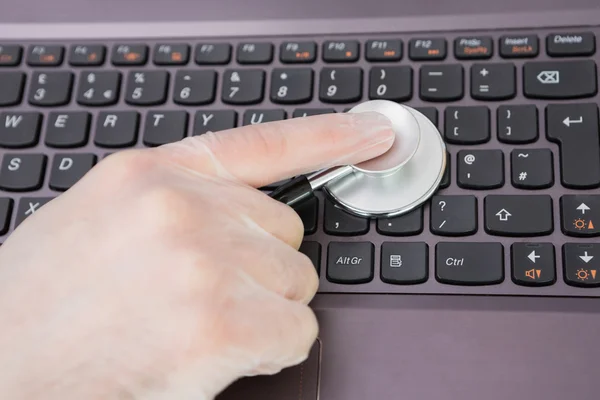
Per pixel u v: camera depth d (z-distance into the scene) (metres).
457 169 0.40
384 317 0.39
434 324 0.38
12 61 0.44
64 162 0.42
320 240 0.40
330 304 0.39
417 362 0.38
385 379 0.38
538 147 0.40
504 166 0.40
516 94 0.41
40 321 0.37
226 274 0.36
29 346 0.37
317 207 0.40
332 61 0.42
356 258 0.39
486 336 0.38
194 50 0.43
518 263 0.39
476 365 0.38
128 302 0.37
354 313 0.39
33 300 0.37
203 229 0.37
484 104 0.41
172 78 0.43
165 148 0.40
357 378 0.38
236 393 0.39
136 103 0.43
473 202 0.40
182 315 0.36
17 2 0.45
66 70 0.44
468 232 0.39
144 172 0.39
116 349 0.36
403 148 0.39
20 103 0.44
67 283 0.37
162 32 0.44
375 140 0.39
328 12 0.43
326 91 0.42
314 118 0.40
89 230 0.38
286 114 0.42
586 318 0.38
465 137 0.40
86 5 0.45
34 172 0.42
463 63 0.42
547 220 0.39
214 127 0.42
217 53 0.43
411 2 0.43
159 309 0.36
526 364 0.38
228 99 0.42
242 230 0.38
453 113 0.41
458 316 0.38
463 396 0.38
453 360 0.38
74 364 0.36
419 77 0.42
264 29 0.43
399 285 0.39
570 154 0.40
